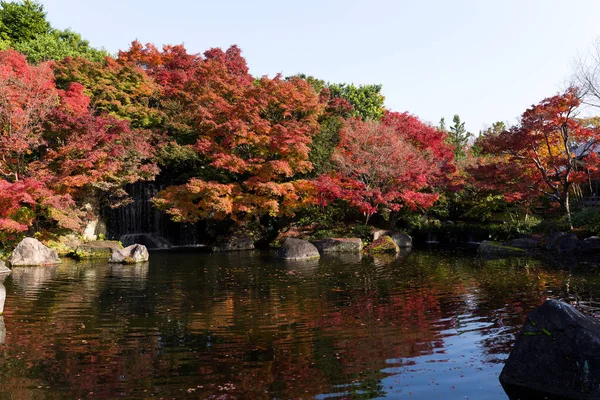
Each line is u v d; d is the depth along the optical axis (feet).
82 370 22.66
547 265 58.13
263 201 84.94
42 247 64.59
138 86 101.91
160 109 107.04
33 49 114.73
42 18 135.54
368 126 91.91
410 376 21.49
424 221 104.06
